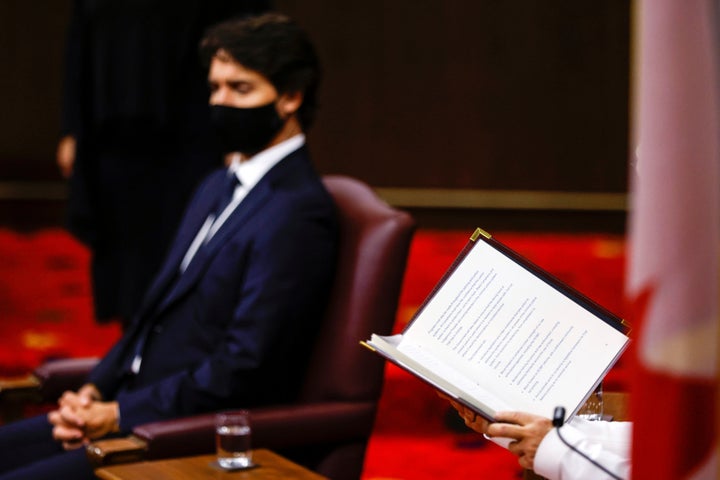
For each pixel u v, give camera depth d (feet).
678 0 4.81
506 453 24.43
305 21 52.39
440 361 9.96
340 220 15.52
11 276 42.78
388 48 52.31
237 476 12.37
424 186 52.65
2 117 53.06
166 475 12.39
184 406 14.39
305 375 15.02
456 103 52.16
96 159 23.84
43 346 32.81
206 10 23.62
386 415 26.91
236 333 14.51
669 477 4.86
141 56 23.41
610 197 51.39
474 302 10.19
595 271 40.68
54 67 53.11
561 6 51.13
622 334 9.89
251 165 16.14
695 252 4.84
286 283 14.58
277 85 15.80
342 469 14.42
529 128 51.78
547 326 10.01
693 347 4.85
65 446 15.25
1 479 13.82
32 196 52.54
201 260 15.53
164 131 23.59
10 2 52.90
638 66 5.02
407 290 38.01
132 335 16.35
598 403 10.62
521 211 51.88
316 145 52.95
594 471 9.08
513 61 51.72
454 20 51.83
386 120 52.60
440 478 22.44
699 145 4.81
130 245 23.85
